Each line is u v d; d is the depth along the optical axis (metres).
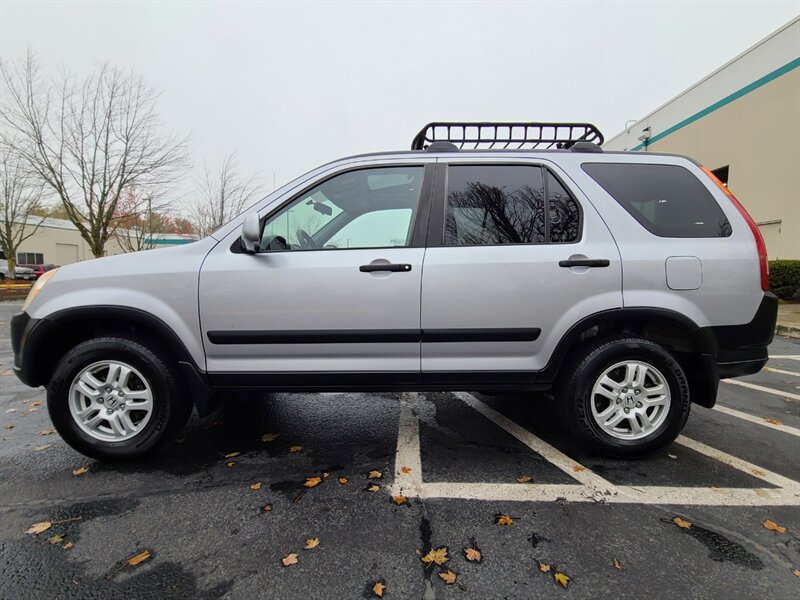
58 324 2.50
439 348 2.53
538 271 2.48
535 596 1.59
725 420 3.34
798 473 2.49
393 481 2.42
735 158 13.27
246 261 2.51
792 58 11.38
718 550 1.83
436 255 2.51
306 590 1.63
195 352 2.53
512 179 2.66
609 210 2.57
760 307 2.51
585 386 2.54
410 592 1.62
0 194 23.09
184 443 2.96
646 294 2.47
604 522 2.03
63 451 2.83
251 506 2.18
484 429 3.19
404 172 2.70
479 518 2.07
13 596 1.60
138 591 1.63
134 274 2.52
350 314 2.49
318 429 3.20
